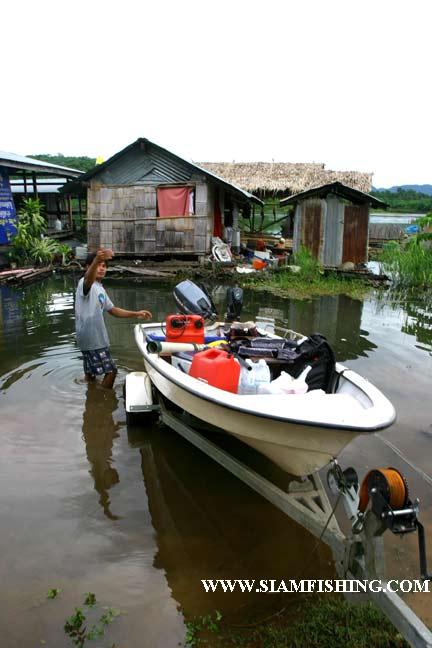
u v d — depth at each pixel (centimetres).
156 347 461
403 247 1888
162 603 291
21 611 281
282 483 418
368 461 447
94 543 340
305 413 324
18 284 1361
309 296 1270
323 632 271
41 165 1803
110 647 260
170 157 1577
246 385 395
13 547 332
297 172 2138
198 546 342
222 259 1590
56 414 535
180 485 416
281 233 2309
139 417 504
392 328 937
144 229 1614
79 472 428
